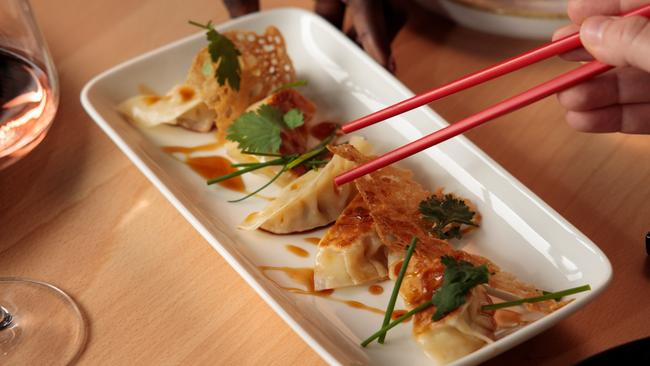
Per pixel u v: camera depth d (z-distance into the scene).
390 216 0.60
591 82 0.63
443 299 0.54
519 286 0.56
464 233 0.62
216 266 0.62
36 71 0.58
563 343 0.56
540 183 0.67
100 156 0.71
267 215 0.64
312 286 0.60
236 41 0.74
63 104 0.76
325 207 0.66
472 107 0.74
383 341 0.55
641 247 0.62
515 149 0.70
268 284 0.58
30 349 0.58
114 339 0.58
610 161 0.69
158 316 0.59
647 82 0.63
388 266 0.61
